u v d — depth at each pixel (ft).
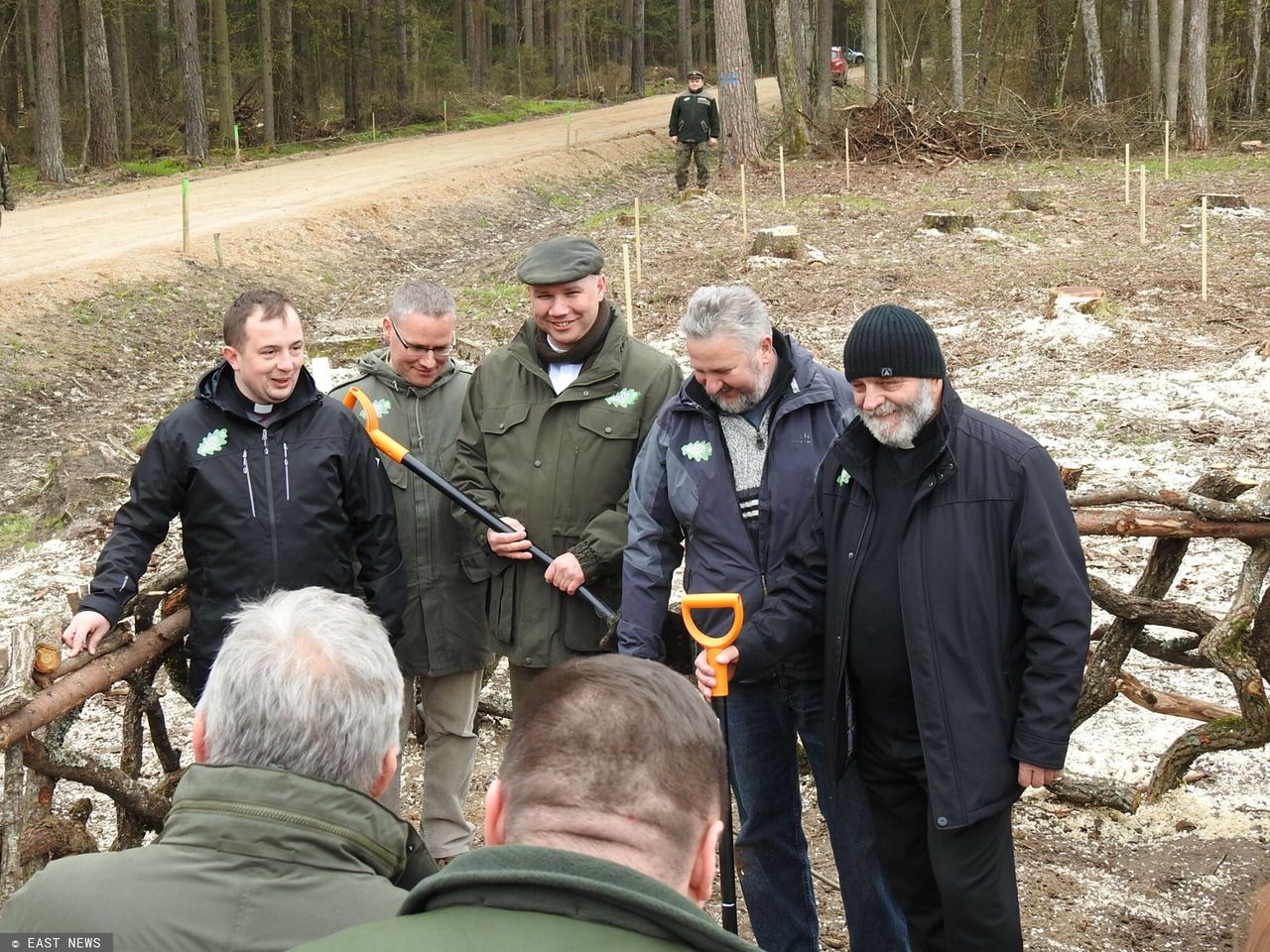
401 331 12.25
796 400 10.28
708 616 10.50
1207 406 28.02
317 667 6.02
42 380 39.01
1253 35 99.45
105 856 5.89
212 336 46.32
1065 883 11.96
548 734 4.69
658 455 10.72
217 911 5.65
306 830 5.82
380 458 11.64
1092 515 11.89
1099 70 92.27
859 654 9.43
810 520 10.05
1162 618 12.16
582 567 11.27
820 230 54.39
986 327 36.50
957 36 92.12
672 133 67.67
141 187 81.25
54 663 9.96
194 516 10.77
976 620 8.89
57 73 86.22
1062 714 8.71
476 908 4.25
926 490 8.92
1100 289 38.17
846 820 10.20
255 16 138.62
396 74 138.62
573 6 178.50
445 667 12.46
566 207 78.23
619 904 4.14
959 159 77.00
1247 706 11.60
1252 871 11.95
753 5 193.88
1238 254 45.39
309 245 58.23
